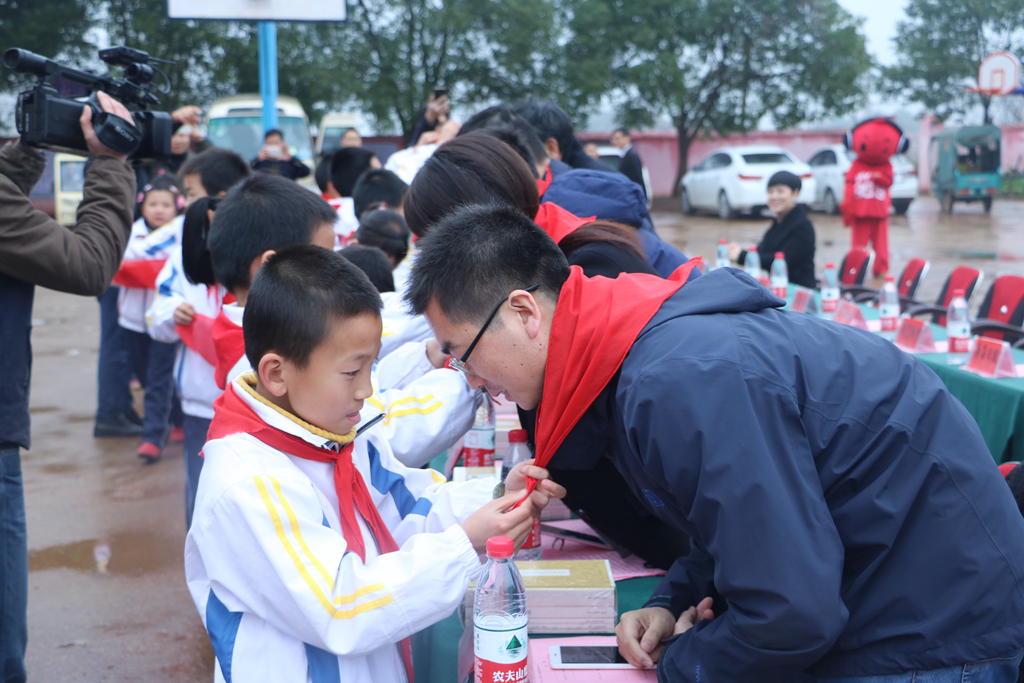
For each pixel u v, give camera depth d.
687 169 22.48
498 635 1.18
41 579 3.32
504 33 17.77
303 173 7.59
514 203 1.75
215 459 1.17
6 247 1.82
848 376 1.13
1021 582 1.13
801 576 1.01
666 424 1.03
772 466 1.02
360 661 1.20
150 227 4.62
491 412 2.19
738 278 1.20
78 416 5.55
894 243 12.49
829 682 1.18
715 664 1.13
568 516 2.06
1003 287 4.40
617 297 1.15
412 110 18.09
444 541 1.18
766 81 21.39
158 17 16.61
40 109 1.98
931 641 1.11
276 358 1.16
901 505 1.09
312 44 17.86
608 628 1.45
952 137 16.45
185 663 2.74
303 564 1.09
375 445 1.44
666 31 19.66
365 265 2.23
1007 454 3.03
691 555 1.49
